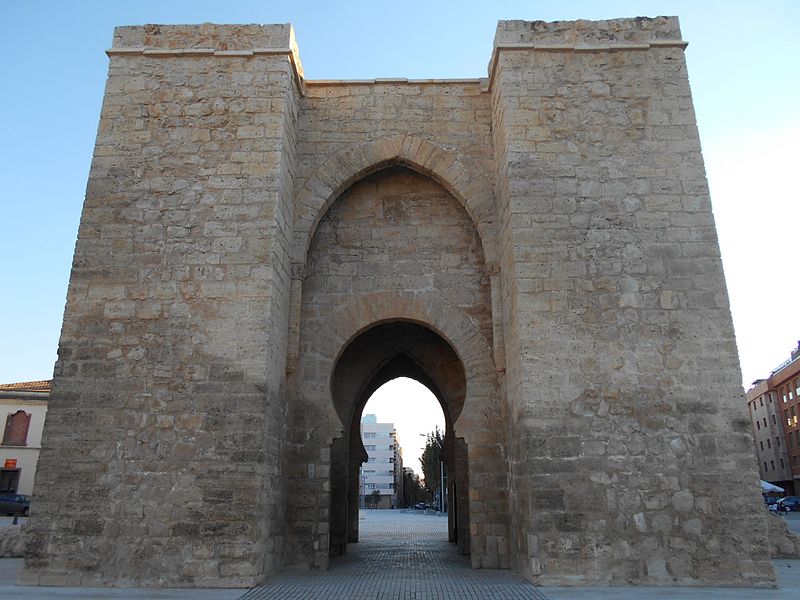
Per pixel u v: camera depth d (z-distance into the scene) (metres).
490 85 13.43
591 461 9.90
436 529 25.59
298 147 13.26
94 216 11.26
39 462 9.96
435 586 9.34
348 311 12.88
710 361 10.37
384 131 13.43
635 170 11.45
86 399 10.26
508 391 11.62
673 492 9.73
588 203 11.25
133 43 12.40
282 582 9.84
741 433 10.01
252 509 9.73
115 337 10.59
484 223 12.73
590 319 10.59
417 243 13.31
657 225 11.11
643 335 10.50
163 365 10.45
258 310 10.71
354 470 18.17
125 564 9.47
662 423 10.07
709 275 10.82
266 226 11.19
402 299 12.95
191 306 10.75
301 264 12.49
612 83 12.04
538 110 11.85
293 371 12.03
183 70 12.21
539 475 9.84
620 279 10.80
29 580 9.45
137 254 11.05
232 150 11.66
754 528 9.55
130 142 11.71
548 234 11.06
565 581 9.32
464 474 14.82
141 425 10.14
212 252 11.05
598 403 10.16
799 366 61.62
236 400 10.25
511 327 11.38
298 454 11.95
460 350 12.58
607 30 12.38
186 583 9.34
